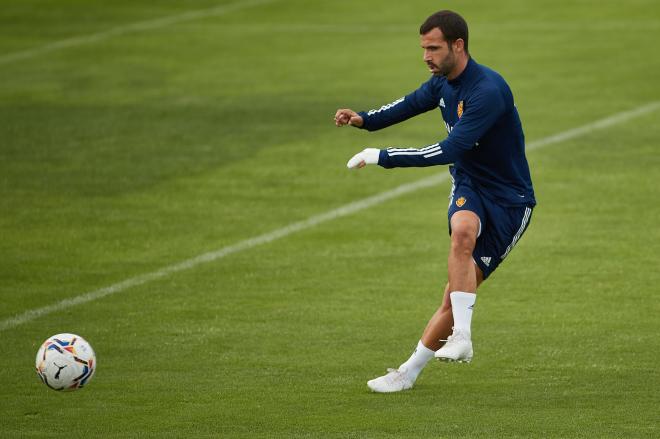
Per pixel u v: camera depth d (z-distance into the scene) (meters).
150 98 62.41
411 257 36.22
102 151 51.16
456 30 23.44
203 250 37.19
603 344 27.91
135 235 38.97
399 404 23.88
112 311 31.14
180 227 39.94
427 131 54.41
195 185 45.62
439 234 38.88
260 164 48.84
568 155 49.53
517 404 23.81
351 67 69.69
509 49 73.88
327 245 37.69
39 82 67.12
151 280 34.00
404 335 28.92
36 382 25.53
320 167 48.34
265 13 88.56
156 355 27.48
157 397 24.48
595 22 81.69
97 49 76.75
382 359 27.11
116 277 34.34
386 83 65.25
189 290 33.03
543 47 74.19
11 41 79.94
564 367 26.28
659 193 43.31
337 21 84.75
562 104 59.44
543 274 34.09
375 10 88.31
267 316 30.58
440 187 45.25
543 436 21.80
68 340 23.42
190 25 84.62
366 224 40.22
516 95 61.62
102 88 65.19
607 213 40.84
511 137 24.19
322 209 42.25
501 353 27.39
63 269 35.19
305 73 68.38
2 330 29.53
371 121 25.94
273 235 38.91
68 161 49.44
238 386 25.22
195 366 26.66
